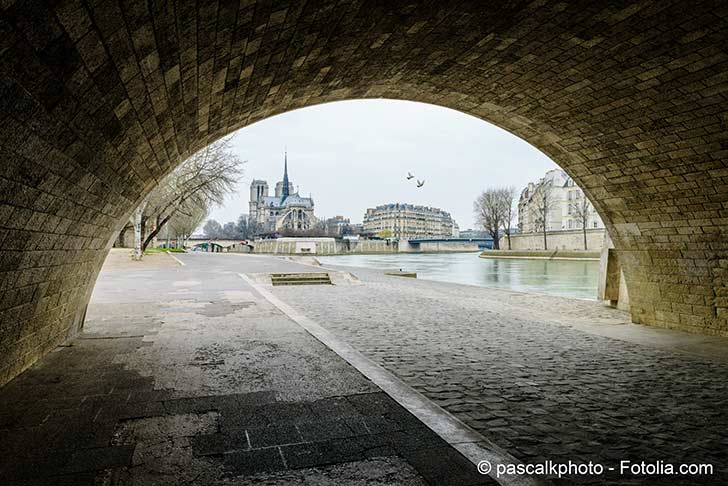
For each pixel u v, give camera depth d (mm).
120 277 21578
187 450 3939
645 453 4180
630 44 6508
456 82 8695
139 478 3455
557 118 9406
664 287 10711
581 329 10508
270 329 9375
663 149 8828
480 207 92688
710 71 6723
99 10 2996
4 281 4637
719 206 8969
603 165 10242
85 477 3451
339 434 4324
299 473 3582
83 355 6977
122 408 4863
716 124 7703
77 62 3320
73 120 3961
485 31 6508
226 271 25906
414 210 165125
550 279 33031
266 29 5121
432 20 6102
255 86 6941
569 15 5996
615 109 8391
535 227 92750
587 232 73750
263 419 4652
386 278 26844
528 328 10570
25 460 3695
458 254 117062
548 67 7574
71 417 4590
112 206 7047
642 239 10875
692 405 5457
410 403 5191
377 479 3512
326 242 107812
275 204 183375
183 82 5270
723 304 9602
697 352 8227
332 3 5105
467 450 4047
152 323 9766
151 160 7012
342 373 6332
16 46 2680
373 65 7676
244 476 3521
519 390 6000
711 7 5496
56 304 6777
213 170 35812
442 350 8281
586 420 4969
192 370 6324
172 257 39938
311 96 8742
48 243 5348
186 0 3678
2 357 5312
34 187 4191
